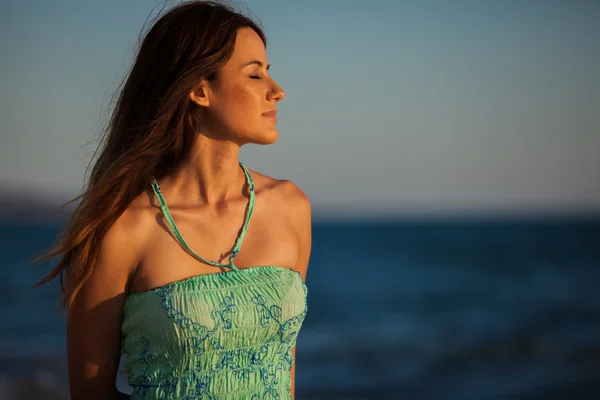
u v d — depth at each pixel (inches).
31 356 560.4
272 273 93.4
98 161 100.2
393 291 1293.1
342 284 1428.4
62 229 97.1
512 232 3698.3
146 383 89.0
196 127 95.5
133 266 90.5
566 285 1307.8
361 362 647.8
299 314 94.1
